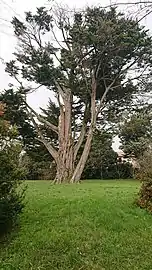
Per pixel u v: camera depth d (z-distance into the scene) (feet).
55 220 39.96
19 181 35.58
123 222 39.55
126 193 58.39
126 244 34.12
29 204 46.75
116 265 30.22
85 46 102.47
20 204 37.81
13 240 35.27
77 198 50.65
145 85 113.50
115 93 115.14
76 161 120.57
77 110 119.65
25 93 112.06
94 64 108.27
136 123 128.77
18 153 34.73
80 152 124.26
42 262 30.83
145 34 95.25
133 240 34.94
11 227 37.35
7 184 33.63
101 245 33.53
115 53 104.06
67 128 112.78
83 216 40.86
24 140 120.98
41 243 34.04
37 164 129.80
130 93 114.83
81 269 29.73
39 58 106.73
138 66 109.70
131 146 123.13
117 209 43.37
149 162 48.85
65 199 49.83
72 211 42.70
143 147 116.57
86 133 119.14
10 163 33.86
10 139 34.45
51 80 110.32
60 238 34.73
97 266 30.04
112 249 32.83
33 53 108.37
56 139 135.74
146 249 33.09
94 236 35.45
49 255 31.91
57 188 72.95
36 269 29.76
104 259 31.14
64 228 37.42
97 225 38.37
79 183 97.71
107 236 35.65
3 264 30.81
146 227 38.78
